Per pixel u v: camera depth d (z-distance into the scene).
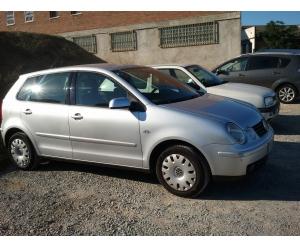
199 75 8.75
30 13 34.62
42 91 6.26
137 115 5.25
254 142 4.97
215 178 4.86
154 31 27.31
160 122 5.07
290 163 6.15
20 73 15.15
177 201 5.01
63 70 6.09
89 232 4.36
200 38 25.31
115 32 29.39
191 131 4.87
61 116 5.90
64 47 19.08
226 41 24.30
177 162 5.04
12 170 6.67
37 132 6.23
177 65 8.74
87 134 5.68
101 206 5.00
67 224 4.57
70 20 32.03
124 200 5.13
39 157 6.38
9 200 5.37
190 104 5.32
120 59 29.55
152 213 4.71
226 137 4.75
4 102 6.67
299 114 10.15
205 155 4.82
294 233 4.07
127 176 6.00
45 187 5.77
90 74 5.79
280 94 11.98
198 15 25.17
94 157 5.73
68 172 6.37
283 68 11.79
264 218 4.43
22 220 4.75
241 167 4.76
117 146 5.45
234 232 4.16
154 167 5.39
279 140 7.57
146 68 6.24
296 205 4.71
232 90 8.19
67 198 5.32
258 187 5.29
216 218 4.49
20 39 17.56
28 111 6.29
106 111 5.49
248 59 12.20
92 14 30.55
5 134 6.66
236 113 5.17
